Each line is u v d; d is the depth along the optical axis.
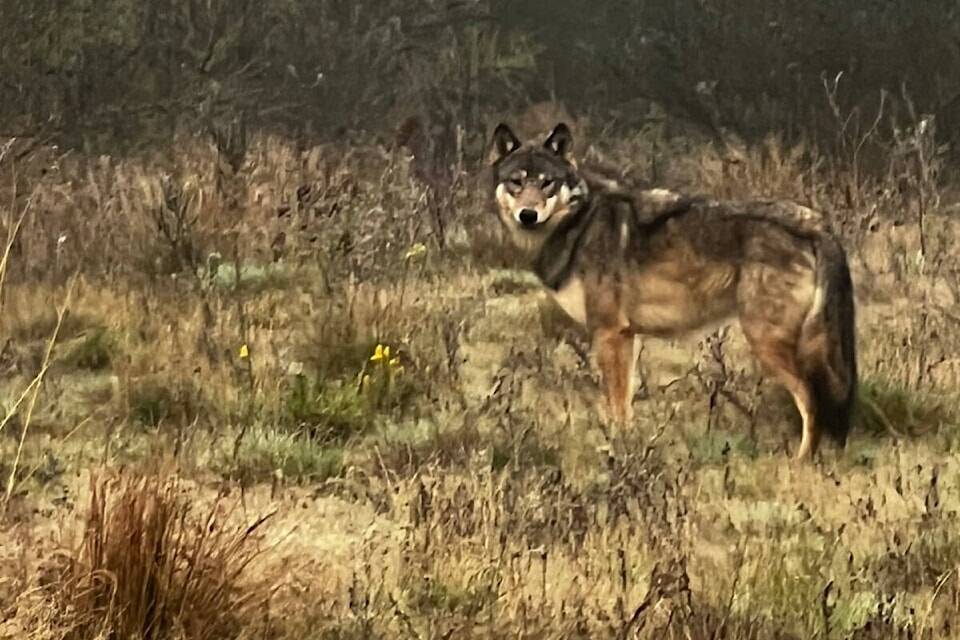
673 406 12.89
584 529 9.38
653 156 23.41
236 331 14.85
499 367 14.06
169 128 28.94
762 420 12.59
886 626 7.65
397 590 8.48
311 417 12.34
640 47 30.53
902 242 19.56
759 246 11.96
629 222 12.45
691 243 12.18
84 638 7.15
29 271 17.73
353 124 29.56
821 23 28.75
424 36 32.75
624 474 9.95
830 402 11.77
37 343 14.70
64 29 30.22
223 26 31.25
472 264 18.81
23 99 29.14
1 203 19.39
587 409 12.98
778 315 11.89
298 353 14.18
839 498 10.54
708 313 12.26
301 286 17.27
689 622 7.62
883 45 28.27
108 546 7.38
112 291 16.62
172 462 10.49
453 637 7.75
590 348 14.54
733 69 28.89
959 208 22.25
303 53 31.28
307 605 7.98
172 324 14.96
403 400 13.06
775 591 8.38
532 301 16.89
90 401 12.95
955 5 28.59
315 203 19.23
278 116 29.70
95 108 29.27
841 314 11.76
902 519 9.89
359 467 11.27
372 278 17.14
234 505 9.48
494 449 11.51
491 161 13.09
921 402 12.66
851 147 25.45
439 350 14.30
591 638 7.79
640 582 8.64
